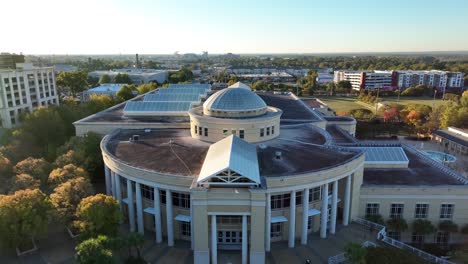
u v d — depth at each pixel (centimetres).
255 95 7519
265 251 5372
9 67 15325
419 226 6144
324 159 6116
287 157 6191
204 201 4838
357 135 13388
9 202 4988
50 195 5731
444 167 7294
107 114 9962
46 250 5431
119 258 5153
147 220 6044
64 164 6919
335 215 5844
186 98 11619
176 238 5769
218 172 4784
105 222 5172
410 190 6262
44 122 9512
